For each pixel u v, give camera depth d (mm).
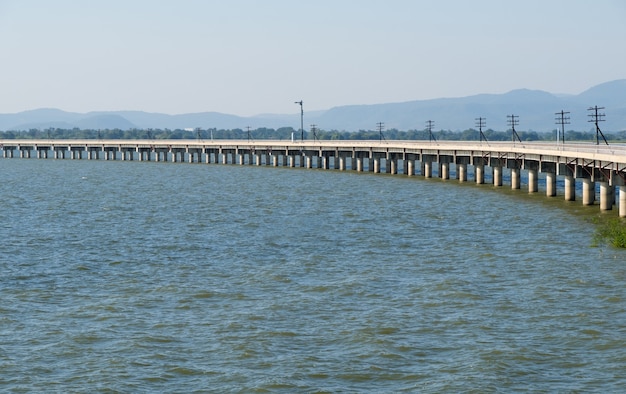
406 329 38281
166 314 41438
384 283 47594
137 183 135875
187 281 48938
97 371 33312
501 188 111938
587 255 55062
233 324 39406
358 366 33656
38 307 43000
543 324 38719
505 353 34688
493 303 42594
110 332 38406
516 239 62875
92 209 89812
